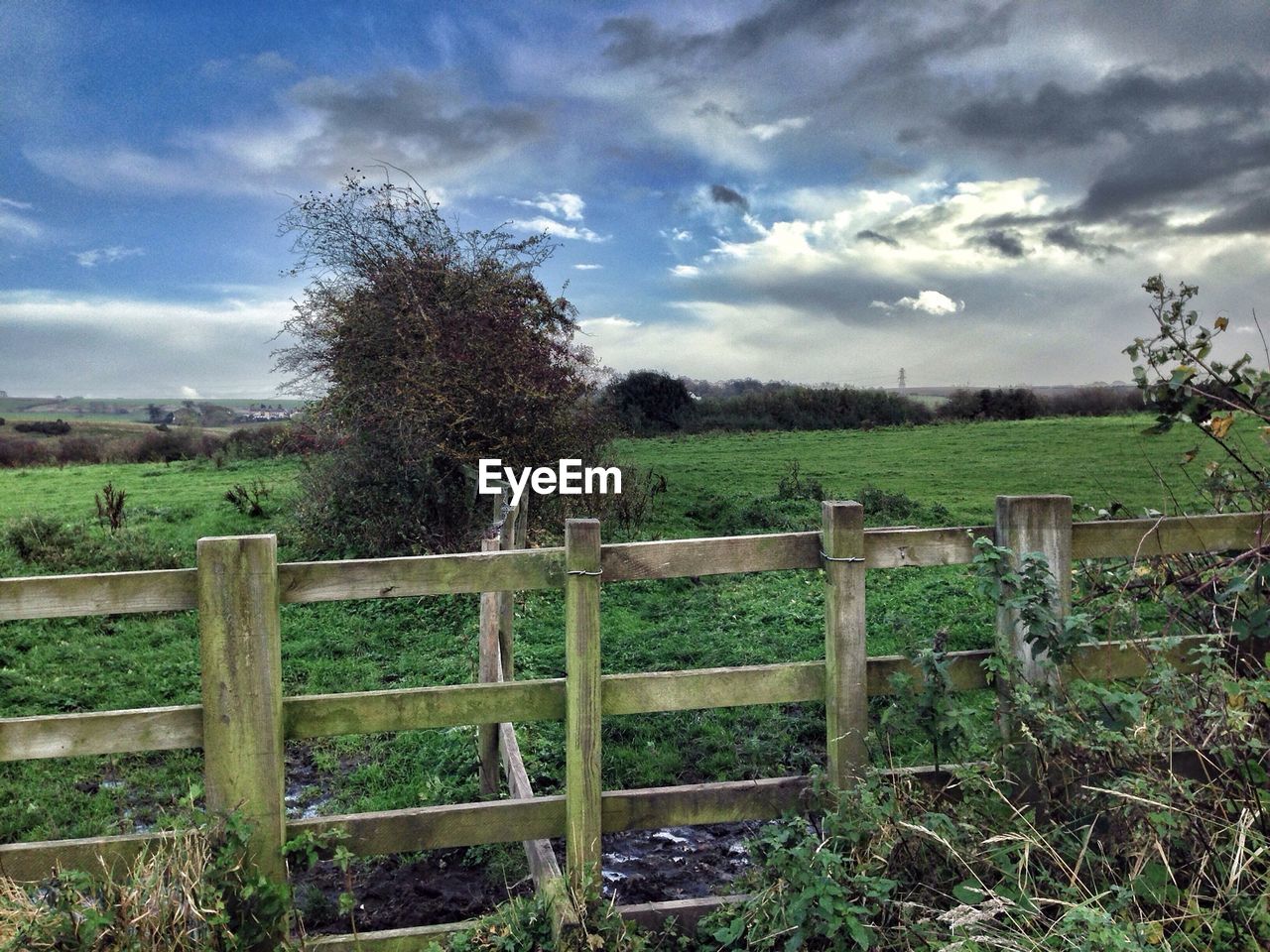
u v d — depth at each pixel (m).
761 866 3.79
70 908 3.01
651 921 3.59
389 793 5.51
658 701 3.67
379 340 13.06
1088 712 3.76
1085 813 3.61
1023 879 3.33
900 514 16.38
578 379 13.80
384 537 12.76
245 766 3.28
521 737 6.14
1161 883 3.25
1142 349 4.89
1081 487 19.33
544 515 13.77
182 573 3.26
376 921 4.11
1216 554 4.48
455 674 7.99
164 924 3.03
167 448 35.03
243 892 3.09
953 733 3.75
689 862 4.75
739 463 25.22
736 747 6.09
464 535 12.66
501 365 12.90
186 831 3.22
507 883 4.36
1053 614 3.70
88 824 5.17
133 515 16.31
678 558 3.66
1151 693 3.89
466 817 3.53
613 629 9.20
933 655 3.69
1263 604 4.20
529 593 10.77
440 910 4.20
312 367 13.54
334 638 9.20
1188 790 3.47
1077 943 2.88
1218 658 3.70
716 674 3.72
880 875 3.42
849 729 3.74
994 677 3.95
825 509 3.75
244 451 27.14
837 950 3.12
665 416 37.47
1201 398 4.77
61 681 7.84
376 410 12.74
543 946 3.37
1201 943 3.04
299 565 3.34
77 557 12.01
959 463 24.22
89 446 35.47
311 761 6.14
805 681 3.81
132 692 7.65
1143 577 4.69
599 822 3.57
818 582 11.16
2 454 34.38
